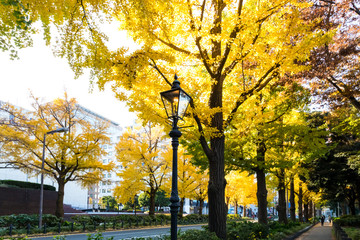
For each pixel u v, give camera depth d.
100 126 24.36
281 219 22.42
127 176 26.91
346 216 31.25
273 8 7.54
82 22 5.75
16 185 28.03
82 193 54.06
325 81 11.22
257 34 8.10
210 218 8.64
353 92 10.98
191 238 7.50
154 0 5.64
